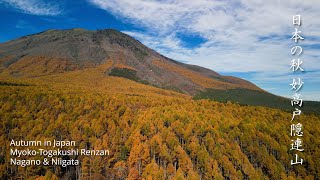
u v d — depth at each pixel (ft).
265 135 328.08
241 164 282.36
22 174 237.25
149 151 277.44
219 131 326.03
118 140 293.23
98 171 256.93
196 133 321.73
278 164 295.69
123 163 263.70
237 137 330.54
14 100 335.88
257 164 310.45
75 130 288.71
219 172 266.36
